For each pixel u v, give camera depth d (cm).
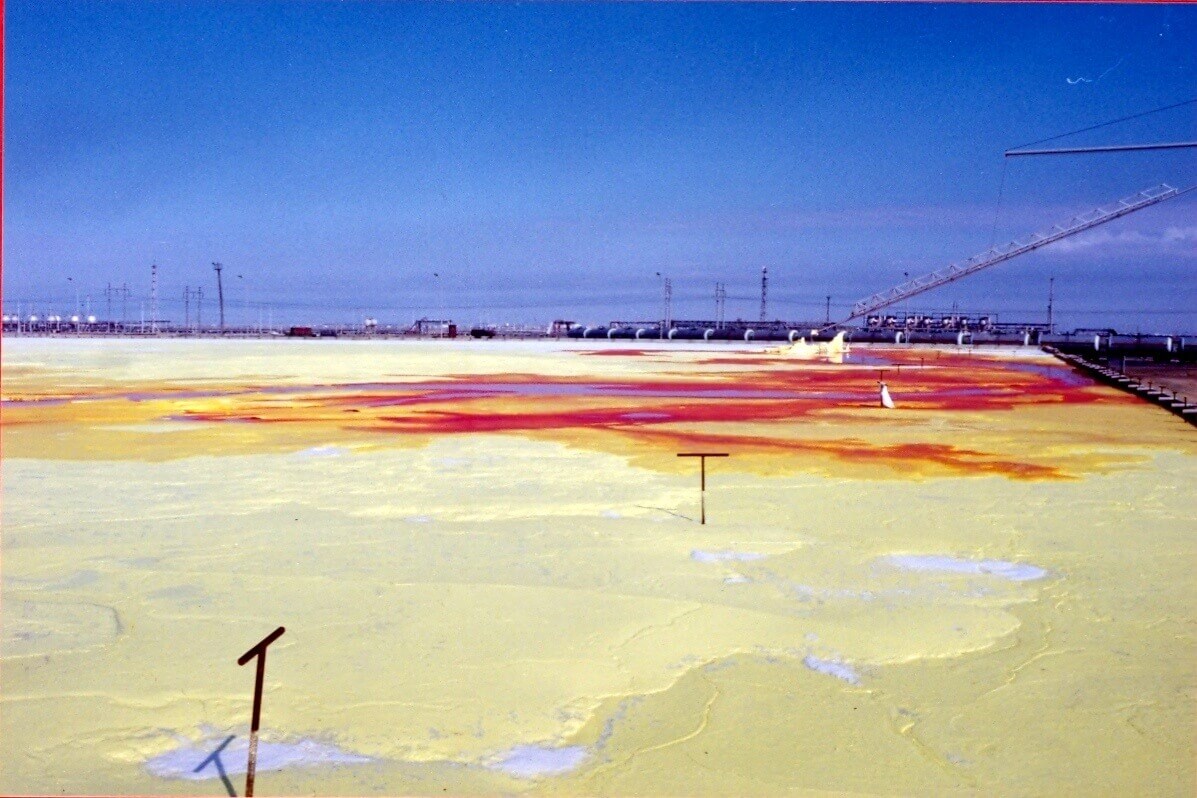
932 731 577
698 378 3497
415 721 586
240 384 3030
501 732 573
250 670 657
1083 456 1561
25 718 584
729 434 1827
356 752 548
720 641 719
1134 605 802
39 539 992
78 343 7331
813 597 823
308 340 8850
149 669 657
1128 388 2909
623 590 836
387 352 5772
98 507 1143
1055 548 978
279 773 523
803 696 625
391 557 932
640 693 629
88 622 748
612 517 1106
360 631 732
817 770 531
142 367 3919
